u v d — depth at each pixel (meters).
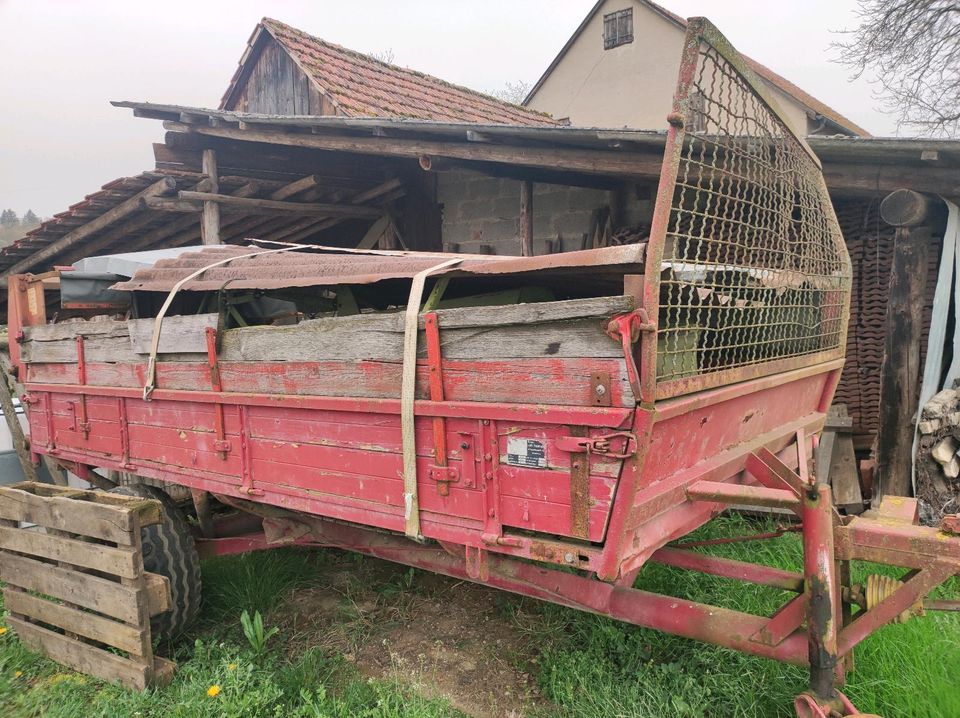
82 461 4.46
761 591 3.61
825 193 3.75
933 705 2.67
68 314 7.23
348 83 9.23
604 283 3.50
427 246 8.83
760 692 2.89
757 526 4.55
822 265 3.72
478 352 2.44
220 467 3.48
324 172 8.27
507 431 2.37
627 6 18.77
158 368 3.76
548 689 3.24
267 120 6.56
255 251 4.63
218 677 3.26
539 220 7.73
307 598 4.41
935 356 4.58
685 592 3.68
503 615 4.00
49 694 3.33
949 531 2.23
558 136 5.21
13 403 5.72
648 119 18.67
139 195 7.21
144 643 3.29
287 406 3.07
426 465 2.61
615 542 2.15
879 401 5.03
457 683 3.39
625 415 2.07
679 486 2.48
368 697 3.22
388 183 8.38
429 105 9.93
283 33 10.12
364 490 2.86
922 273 4.59
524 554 2.38
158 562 3.68
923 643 3.04
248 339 3.27
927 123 14.64
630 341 2.06
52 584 3.66
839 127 15.37
